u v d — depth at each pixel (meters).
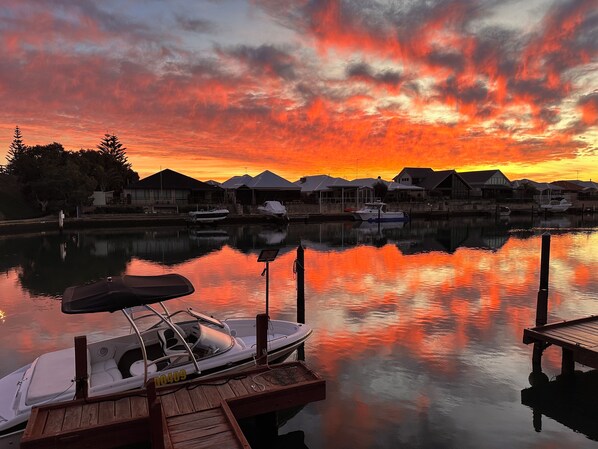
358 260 25.03
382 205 62.50
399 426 7.14
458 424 7.20
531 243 34.56
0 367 9.57
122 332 11.80
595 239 37.59
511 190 94.50
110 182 82.62
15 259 25.89
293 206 65.12
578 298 15.66
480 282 18.48
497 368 9.40
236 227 52.66
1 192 53.62
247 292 16.52
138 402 6.33
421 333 11.59
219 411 6.18
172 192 64.50
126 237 40.09
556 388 8.52
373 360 9.77
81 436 5.50
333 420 7.34
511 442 6.73
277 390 6.64
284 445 6.76
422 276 19.89
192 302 14.93
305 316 13.14
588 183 125.62
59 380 6.91
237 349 8.10
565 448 6.58
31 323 12.67
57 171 53.31
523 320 12.77
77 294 7.05
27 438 5.29
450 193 86.50
